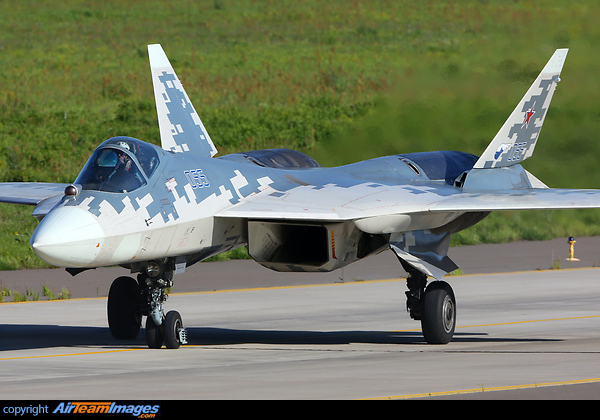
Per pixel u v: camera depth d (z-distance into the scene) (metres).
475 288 73.25
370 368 37.34
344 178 51.78
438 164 57.16
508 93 137.62
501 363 38.72
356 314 60.78
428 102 137.12
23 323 56.53
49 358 42.16
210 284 75.88
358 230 48.03
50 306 64.19
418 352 43.38
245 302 66.62
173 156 44.41
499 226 110.75
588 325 54.62
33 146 124.00
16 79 160.88
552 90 57.91
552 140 131.12
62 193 53.72
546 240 106.94
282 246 47.66
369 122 134.25
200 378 35.00
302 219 45.38
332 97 150.12
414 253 48.19
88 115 140.88
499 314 60.09
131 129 134.62
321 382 33.56
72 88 157.75
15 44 198.38
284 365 38.62
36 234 37.59
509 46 161.12
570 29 172.25
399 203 46.06
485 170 55.16
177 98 59.44
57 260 37.75
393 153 126.69
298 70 175.00
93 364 39.84
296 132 134.12
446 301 47.19
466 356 41.44
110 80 163.88
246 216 43.78
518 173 57.38
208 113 141.50
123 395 31.31
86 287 73.56
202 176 45.00
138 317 49.53
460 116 133.12
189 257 47.16
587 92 143.00
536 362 39.03
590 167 126.00
